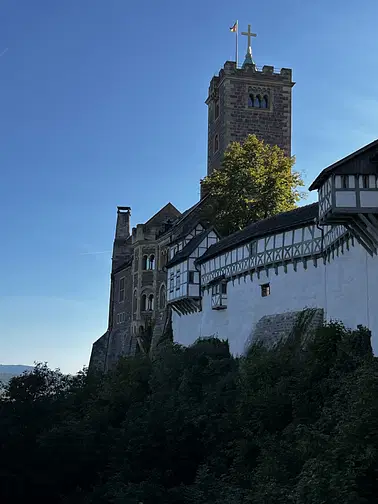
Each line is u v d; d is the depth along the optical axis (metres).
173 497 35.09
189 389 43.94
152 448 39.94
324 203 31.94
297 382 33.66
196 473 37.47
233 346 47.75
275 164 59.53
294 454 28.61
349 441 24.34
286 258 42.06
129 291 74.31
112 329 79.38
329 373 32.50
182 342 57.88
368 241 32.12
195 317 55.66
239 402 37.12
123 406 47.25
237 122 70.69
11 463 42.97
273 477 27.88
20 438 43.62
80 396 50.56
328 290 37.81
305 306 40.16
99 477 41.62
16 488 42.97
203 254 55.38
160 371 48.25
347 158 30.67
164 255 66.00
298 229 41.38
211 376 44.62
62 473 42.75
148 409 43.72
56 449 42.09
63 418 46.34
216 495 32.12
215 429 37.91
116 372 52.28
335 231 36.59
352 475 23.00
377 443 24.08
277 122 71.75
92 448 42.56
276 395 33.94
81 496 40.16
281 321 41.91
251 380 37.19
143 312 67.12
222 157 70.75
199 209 63.78
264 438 32.34
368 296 32.88
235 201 57.69
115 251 84.00
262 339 43.16
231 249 49.19
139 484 36.91
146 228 68.81
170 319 62.25
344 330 34.72
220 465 35.34
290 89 72.50
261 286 45.00
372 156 30.95
